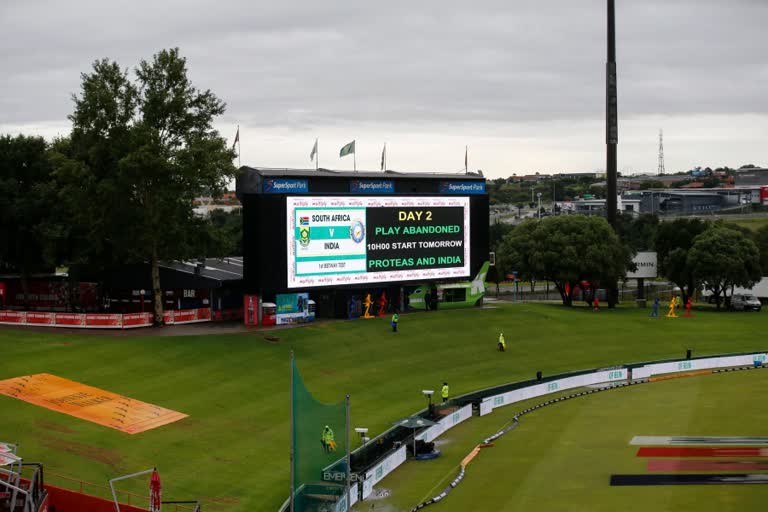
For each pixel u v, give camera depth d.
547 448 76.62
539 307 138.75
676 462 71.62
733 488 64.50
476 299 130.88
